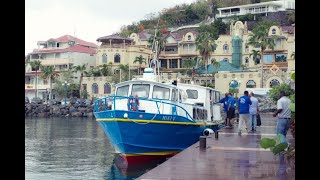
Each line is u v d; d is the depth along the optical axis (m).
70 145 28.55
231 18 109.31
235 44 82.62
